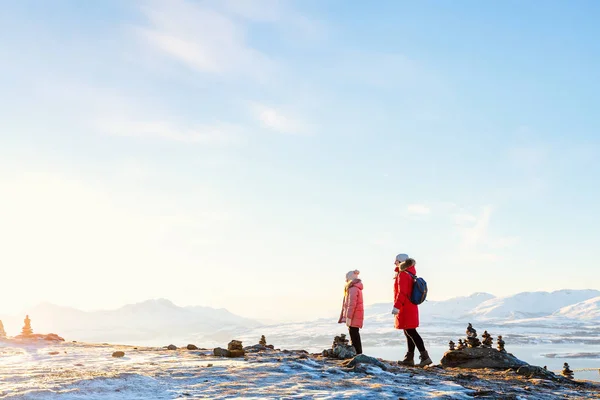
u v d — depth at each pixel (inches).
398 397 257.8
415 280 455.8
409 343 458.9
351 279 480.4
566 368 470.3
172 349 529.3
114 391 243.0
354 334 469.7
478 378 382.9
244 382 286.7
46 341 611.8
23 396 218.1
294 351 524.1
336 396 250.8
